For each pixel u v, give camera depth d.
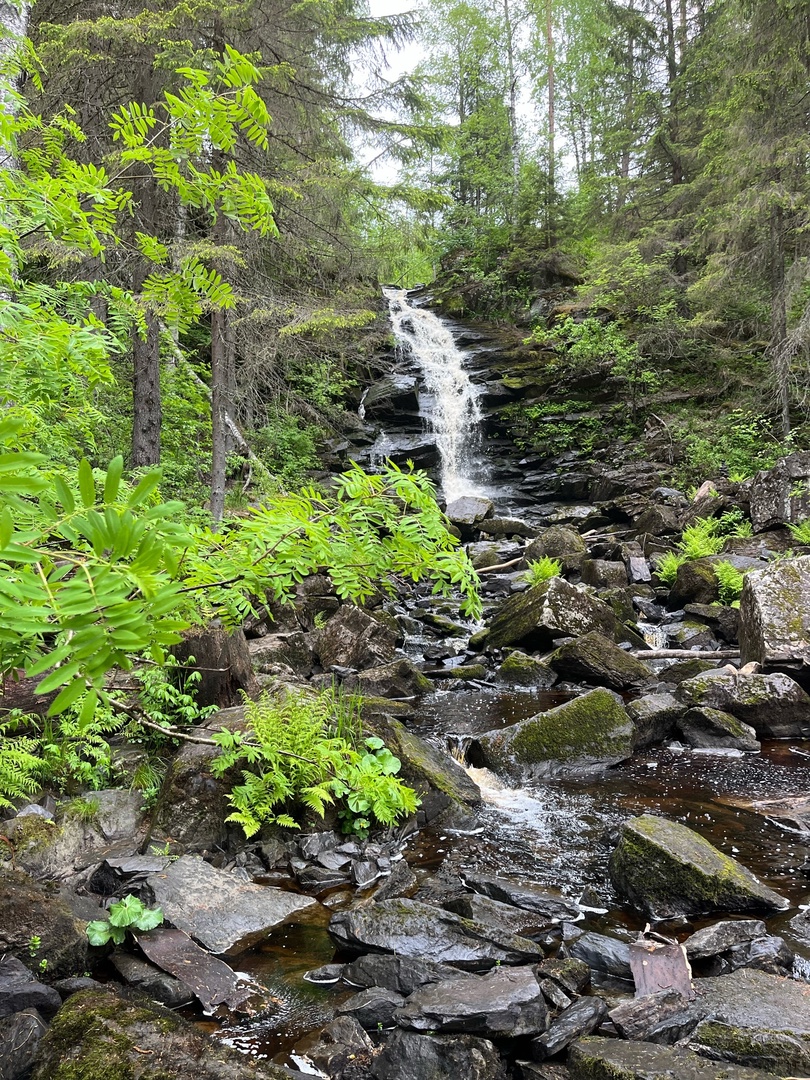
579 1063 2.53
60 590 0.88
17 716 4.43
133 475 6.34
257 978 3.23
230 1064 2.34
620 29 26.75
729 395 20.70
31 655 1.18
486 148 34.97
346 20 11.31
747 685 6.94
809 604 7.82
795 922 3.65
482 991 2.84
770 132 16.02
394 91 11.18
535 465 22.31
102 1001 2.59
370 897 3.99
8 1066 2.36
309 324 9.70
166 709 5.18
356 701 5.79
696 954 3.28
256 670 7.42
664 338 21.03
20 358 2.08
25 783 4.21
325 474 18.03
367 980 3.14
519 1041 2.69
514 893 3.92
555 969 3.15
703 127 22.36
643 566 12.62
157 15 8.53
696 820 5.00
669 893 3.85
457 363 25.55
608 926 3.72
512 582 12.62
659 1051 2.53
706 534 13.48
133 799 4.60
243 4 9.12
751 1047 2.50
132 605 0.85
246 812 4.35
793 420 18.55
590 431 21.97
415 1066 2.55
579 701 6.45
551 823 5.02
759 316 20.08
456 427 23.23
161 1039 2.41
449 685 8.57
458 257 32.22
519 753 6.04
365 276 12.05
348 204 11.75
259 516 2.00
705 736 6.59
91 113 9.62
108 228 2.35
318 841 4.50
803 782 5.66
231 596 2.20
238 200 2.30
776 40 15.90
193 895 3.68
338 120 11.27
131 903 3.36
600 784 5.71
